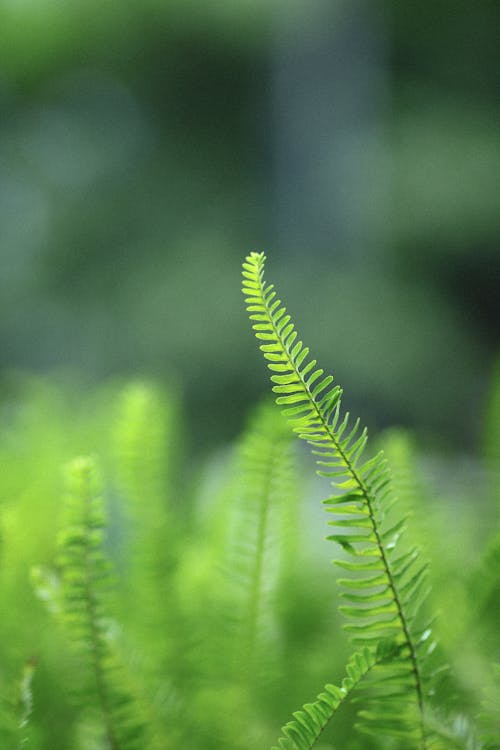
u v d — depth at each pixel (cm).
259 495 44
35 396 99
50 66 1269
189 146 1341
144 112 1383
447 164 1115
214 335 1030
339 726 47
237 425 1012
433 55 1311
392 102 1245
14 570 53
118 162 1314
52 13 1183
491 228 1112
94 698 39
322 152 1308
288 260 1145
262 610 46
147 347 1049
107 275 1151
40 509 67
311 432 30
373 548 31
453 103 1181
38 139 1323
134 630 51
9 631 51
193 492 91
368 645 32
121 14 1214
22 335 1143
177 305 1052
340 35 1315
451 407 1011
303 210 1274
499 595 46
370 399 1010
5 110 1322
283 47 1330
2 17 1170
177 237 1196
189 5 1231
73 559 37
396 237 1141
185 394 1021
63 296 1145
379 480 30
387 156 1141
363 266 1144
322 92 1331
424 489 53
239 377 1023
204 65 1350
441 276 1165
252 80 1375
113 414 102
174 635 48
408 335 1030
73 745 46
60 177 1282
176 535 63
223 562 48
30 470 83
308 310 1038
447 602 48
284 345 29
